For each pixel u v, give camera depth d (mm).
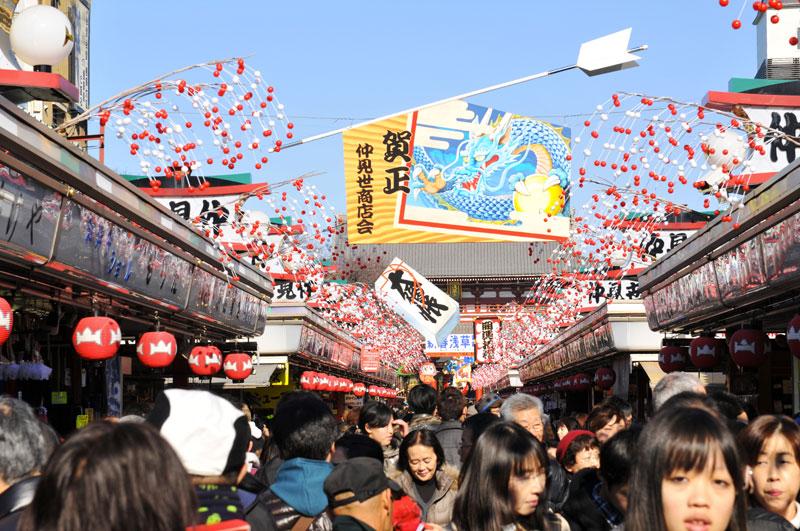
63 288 10766
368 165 17703
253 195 16312
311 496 5387
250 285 18062
